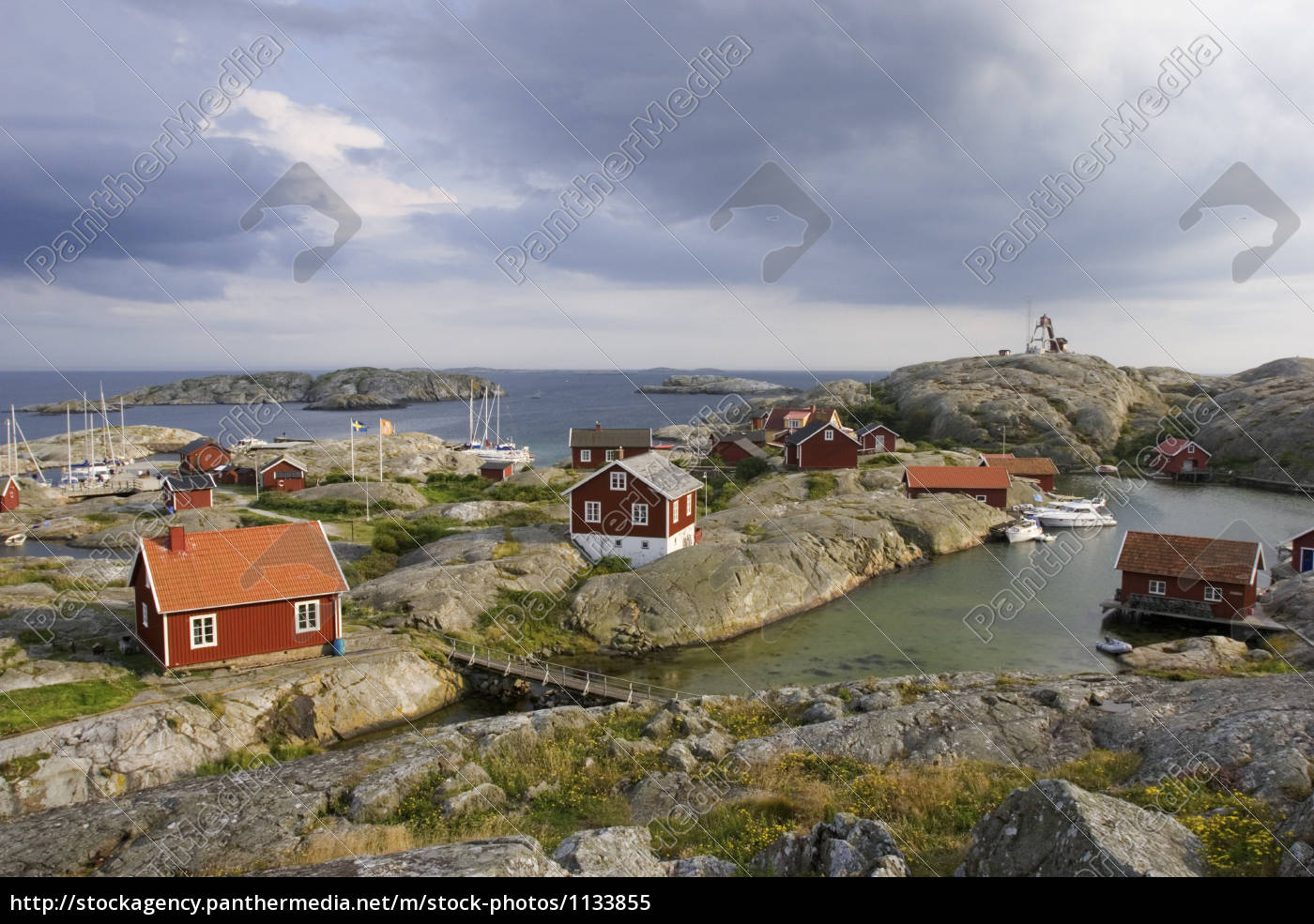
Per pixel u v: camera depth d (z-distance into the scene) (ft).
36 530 193.67
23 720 76.54
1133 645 119.14
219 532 99.60
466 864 36.65
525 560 139.03
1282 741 57.41
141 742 74.90
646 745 73.00
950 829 52.26
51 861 53.16
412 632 111.55
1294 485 249.14
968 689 85.76
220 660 93.66
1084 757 64.49
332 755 71.87
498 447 337.52
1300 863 36.73
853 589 149.89
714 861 44.19
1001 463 250.16
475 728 78.02
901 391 390.21
